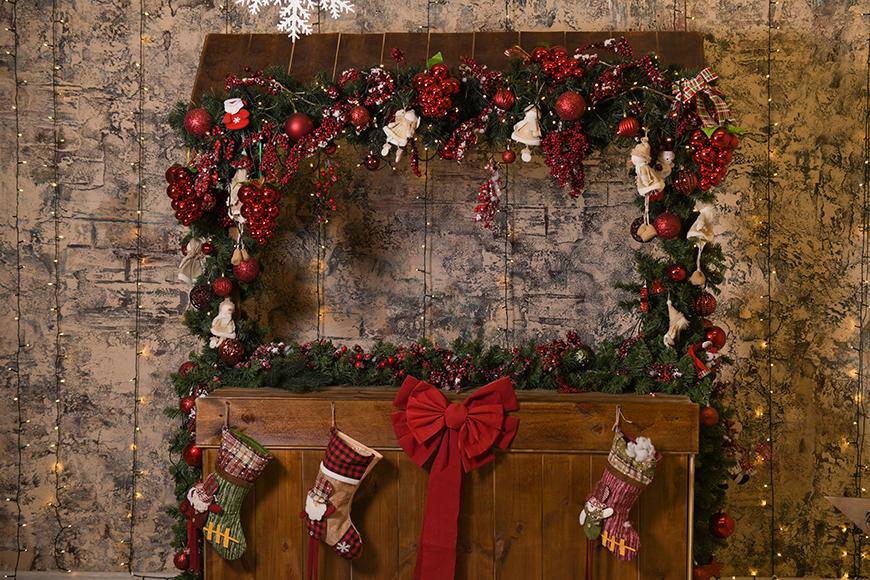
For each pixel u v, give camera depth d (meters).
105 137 3.68
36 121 3.68
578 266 3.65
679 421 2.83
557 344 3.14
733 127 2.78
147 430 3.73
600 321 3.65
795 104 3.58
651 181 2.78
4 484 3.72
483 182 3.64
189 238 3.11
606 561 2.87
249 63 3.27
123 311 3.71
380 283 3.69
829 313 3.61
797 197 3.60
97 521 3.73
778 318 3.62
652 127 2.85
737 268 3.62
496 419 2.83
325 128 2.87
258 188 2.84
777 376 3.63
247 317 3.26
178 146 3.68
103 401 3.73
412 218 3.67
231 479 2.83
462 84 2.88
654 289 2.96
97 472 3.73
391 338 3.70
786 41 3.57
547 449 2.86
